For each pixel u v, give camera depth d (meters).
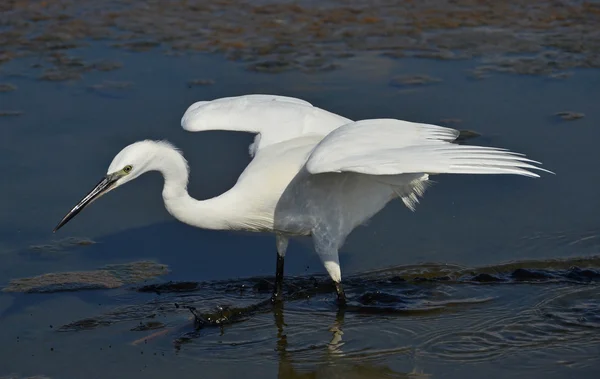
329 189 9.88
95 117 14.27
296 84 15.11
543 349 9.37
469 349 9.44
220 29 17.47
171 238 11.98
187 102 14.58
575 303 10.24
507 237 11.55
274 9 18.44
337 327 10.02
